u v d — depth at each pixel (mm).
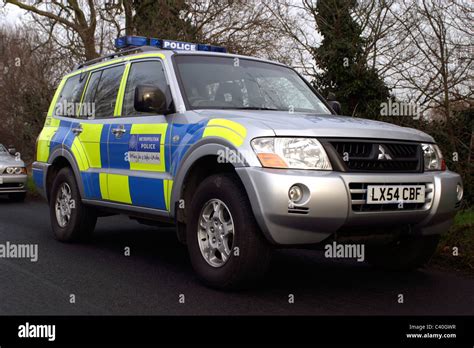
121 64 6543
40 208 11359
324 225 4410
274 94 6004
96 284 5129
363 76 11508
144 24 14656
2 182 12359
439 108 9570
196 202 4965
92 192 6516
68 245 7012
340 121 4980
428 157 5109
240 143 4562
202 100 5492
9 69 19312
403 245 5508
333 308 4449
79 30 15539
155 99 5383
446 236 6203
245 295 4766
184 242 5309
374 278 5457
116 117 6285
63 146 7074
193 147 4973
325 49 11883
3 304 4547
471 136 9180
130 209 5910
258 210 4367
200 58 5957
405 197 4711
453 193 5062
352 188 4477
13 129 19844
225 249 4762
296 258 6355
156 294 4785
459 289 5070
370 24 11211
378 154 4684
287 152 4445
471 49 9078
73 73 7742
